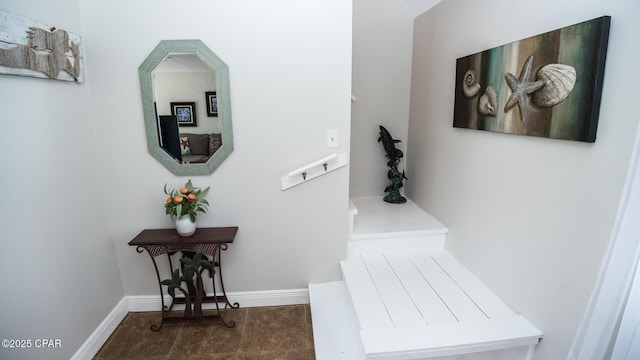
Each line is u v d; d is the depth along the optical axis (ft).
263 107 6.95
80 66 6.24
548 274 5.20
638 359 3.72
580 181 4.57
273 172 7.26
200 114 6.84
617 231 3.84
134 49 6.51
